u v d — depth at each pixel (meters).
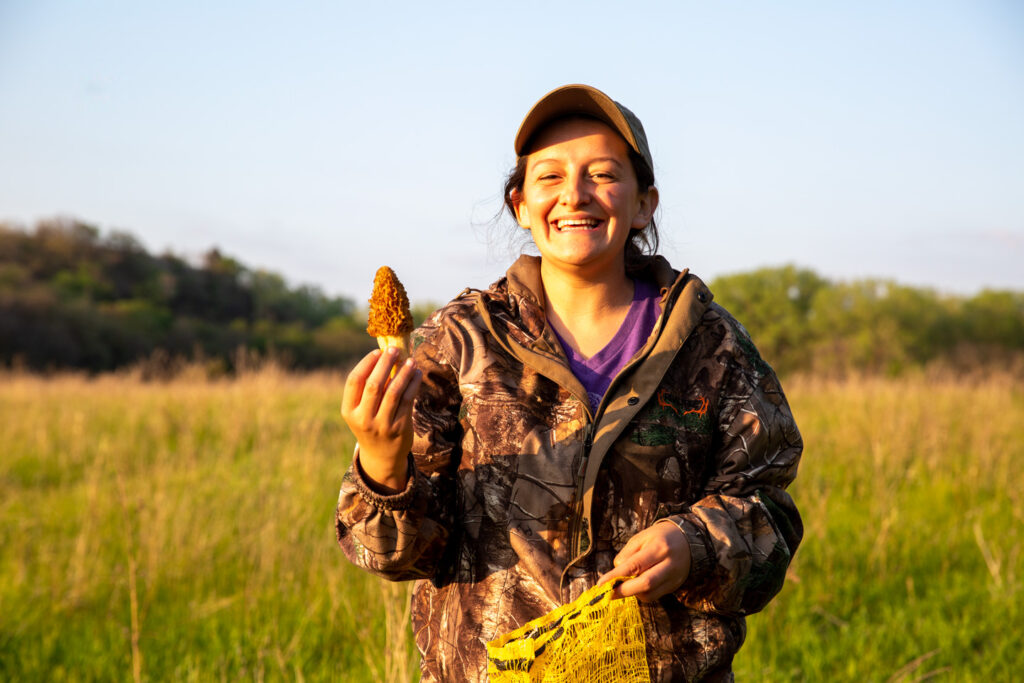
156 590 4.53
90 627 4.10
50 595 4.43
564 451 1.64
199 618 4.21
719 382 1.72
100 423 9.57
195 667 3.68
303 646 3.87
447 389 1.79
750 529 1.63
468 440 1.72
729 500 1.65
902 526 5.67
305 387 13.27
